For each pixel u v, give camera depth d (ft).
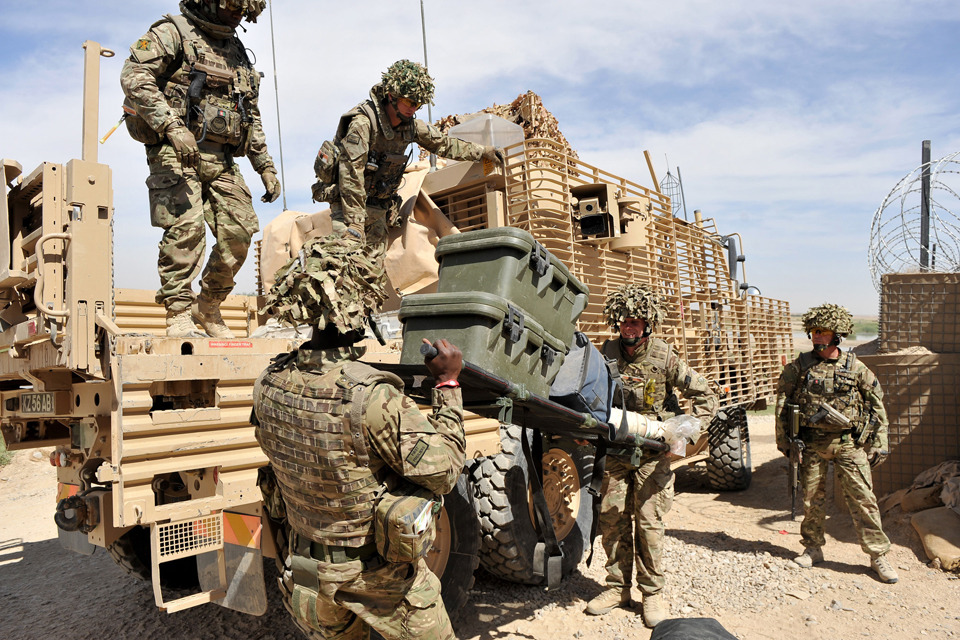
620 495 13.38
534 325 9.80
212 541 9.33
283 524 9.51
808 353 16.34
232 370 9.41
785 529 19.11
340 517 6.91
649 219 18.97
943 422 19.53
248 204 12.34
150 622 13.50
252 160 12.62
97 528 9.40
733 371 23.82
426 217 16.20
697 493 24.20
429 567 11.90
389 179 14.56
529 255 9.71
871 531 15.14
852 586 14.66
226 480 9.26
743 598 14.01
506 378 9.27
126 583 16.15
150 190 11.25
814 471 16.03
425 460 6.79
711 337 22.22
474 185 16.30
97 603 14.78
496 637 12.26
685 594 14.26
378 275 7.36
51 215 8.87
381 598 7.22
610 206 17.10
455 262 10.06
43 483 29.04
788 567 15.85
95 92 9.37
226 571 9.53
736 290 25.32
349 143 13.47
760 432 38.86
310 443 6.79
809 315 15.90
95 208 8.98
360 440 6.64
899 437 20.08
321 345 7.14
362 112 13.64
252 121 12.32
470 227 16.37
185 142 10.59
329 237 7.24
